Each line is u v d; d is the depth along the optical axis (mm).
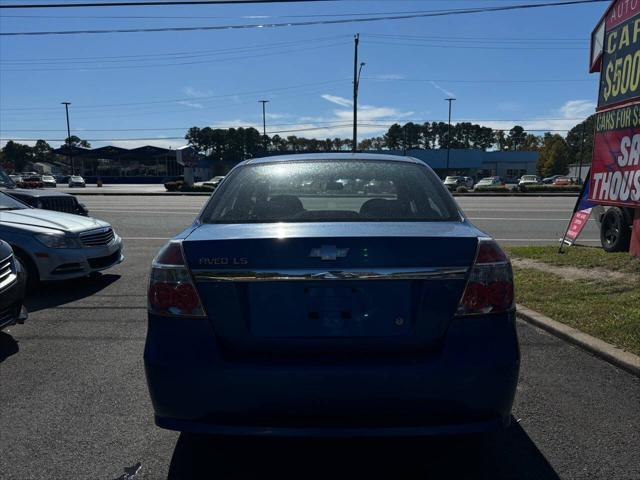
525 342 4883
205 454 3096
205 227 2961
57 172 121875
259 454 3098
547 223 15594
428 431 2457
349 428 2455
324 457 3064
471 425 2479
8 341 5035
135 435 3297
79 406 3674
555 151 98312
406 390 2441
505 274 2611
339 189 3451
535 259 8469
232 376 2473
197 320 2562
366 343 2529
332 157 3867
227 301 2551
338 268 2502
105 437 3271
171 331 2586
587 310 5488
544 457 3025
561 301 5902
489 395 2475
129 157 85938
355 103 41625
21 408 3643
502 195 35438
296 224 2846
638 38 7645
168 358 2539
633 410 3561
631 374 4137
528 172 91812
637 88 7668
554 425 3375
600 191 8773
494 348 2504
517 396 3771
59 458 3037
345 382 2439
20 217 7242
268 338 2547
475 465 2965
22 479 2828
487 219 16797
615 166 8312
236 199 3332
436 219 3049
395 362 2467
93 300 6594
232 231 2764
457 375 2447
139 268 8688
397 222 2893
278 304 2549
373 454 3090
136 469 2939
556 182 59594
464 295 2533
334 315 2539
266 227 2811
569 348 4719
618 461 2971
